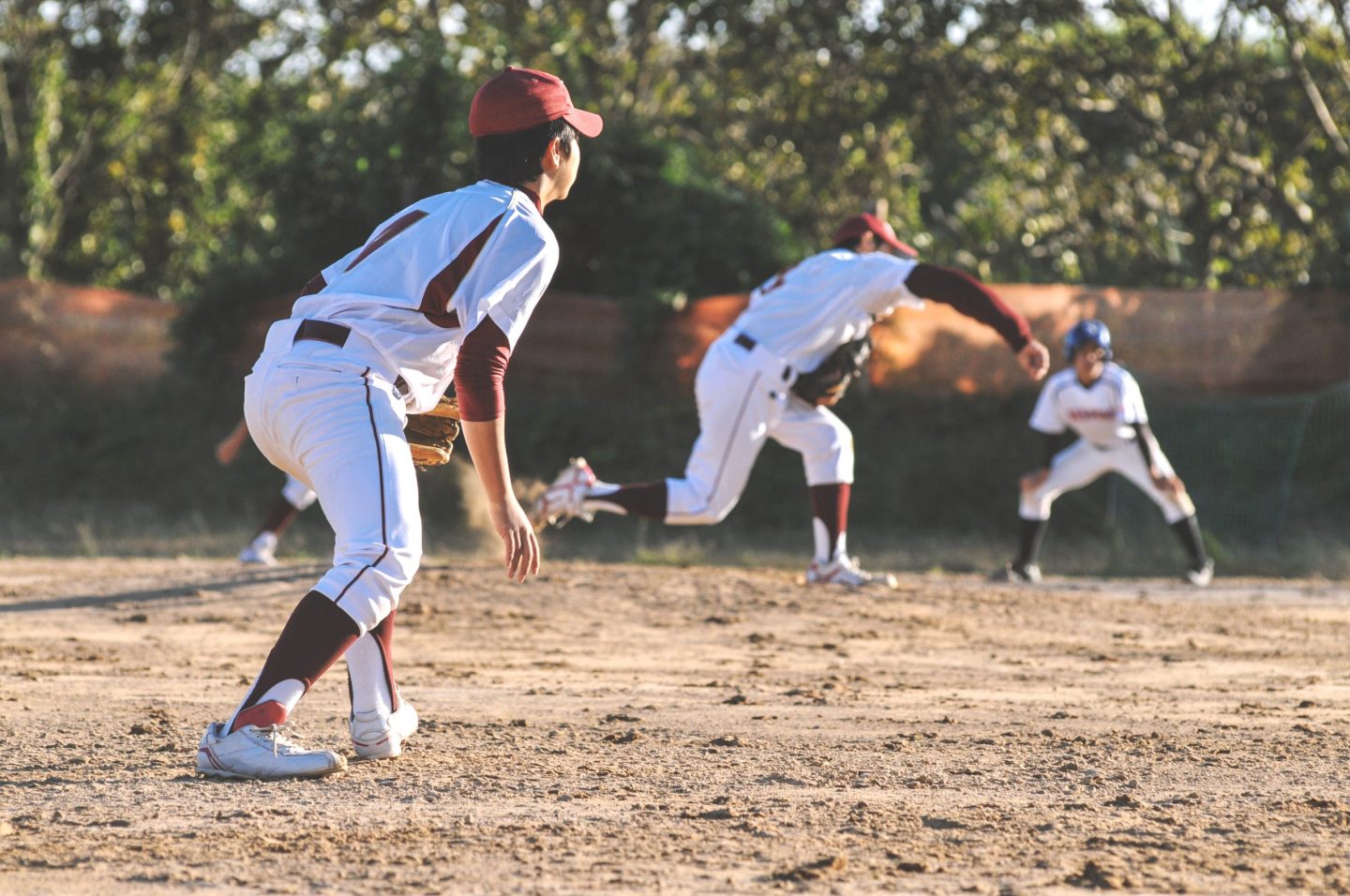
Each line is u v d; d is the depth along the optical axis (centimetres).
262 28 3150
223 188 3447
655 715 745
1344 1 2462
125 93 3288
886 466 2273
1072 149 3039
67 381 2550
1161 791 553
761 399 1175
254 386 550
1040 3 2695
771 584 1421
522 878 414
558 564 1527
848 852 448
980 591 1470
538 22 2762
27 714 716
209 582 1328
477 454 540
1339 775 586
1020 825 488
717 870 425
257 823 487
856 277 1159
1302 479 2248
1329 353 2206
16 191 3158
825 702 804
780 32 2781
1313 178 2806
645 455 2316
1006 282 3075
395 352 542
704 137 3080
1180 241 3000
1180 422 2258
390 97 2562
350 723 610
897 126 2933
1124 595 1496
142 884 407
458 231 542
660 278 2488
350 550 540
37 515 2234
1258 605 1420
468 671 922
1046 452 1661
